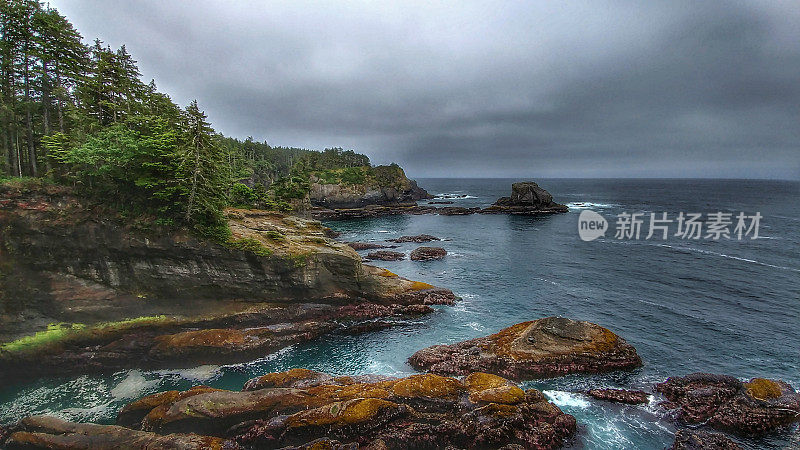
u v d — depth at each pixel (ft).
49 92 148.36
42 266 112.68
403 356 114.93
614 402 87.76
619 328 129.08
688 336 122.31
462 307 151.23
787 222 345.31
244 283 131.03
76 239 115.44
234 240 129.90
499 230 340.59
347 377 93.71
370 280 152.46
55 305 112.06
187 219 123.75
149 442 69.26
